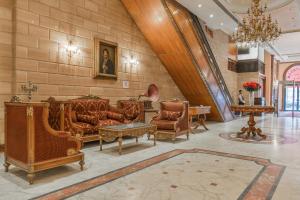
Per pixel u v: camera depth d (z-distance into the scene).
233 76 14.45
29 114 3.12
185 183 3.16
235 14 9.48
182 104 6.43
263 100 14.01
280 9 8.79
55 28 5.60
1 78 4.77
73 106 5.66
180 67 8.98
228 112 11.09
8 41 4.86
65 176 3.40
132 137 6.57
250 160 4.31
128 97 7.84
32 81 5.14
